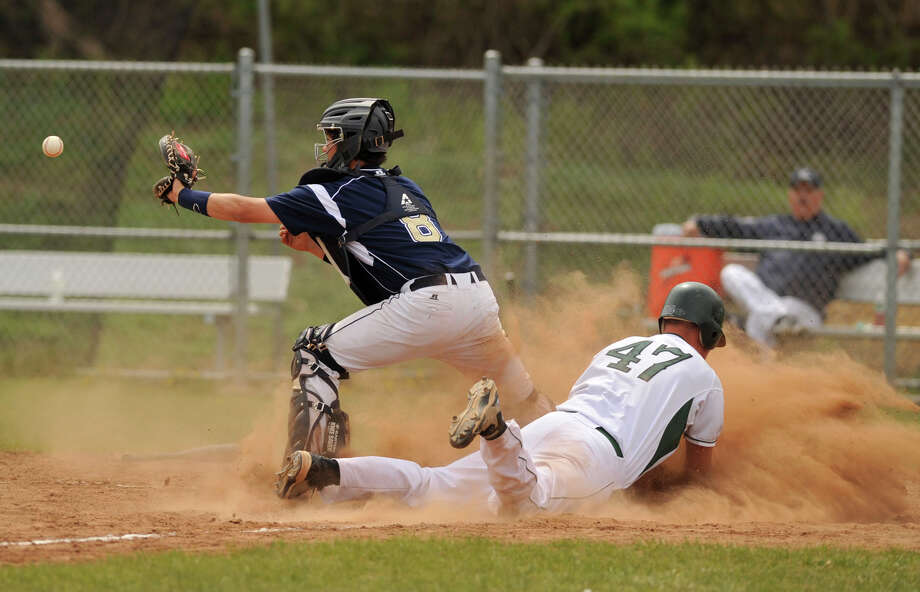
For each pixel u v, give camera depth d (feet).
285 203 65.67
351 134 67.92
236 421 100.78
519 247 120.78
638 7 313.32
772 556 49.24
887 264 114.83
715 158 160.25
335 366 67.67
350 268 67.21
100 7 263.49
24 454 83.30
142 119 165.37
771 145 153.28
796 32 302.66
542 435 61.16
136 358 136.98
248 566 45.75
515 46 312.09
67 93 167.22
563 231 165.78
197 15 309.01
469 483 59.62
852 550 51.21
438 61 313.53
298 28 314.35
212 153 182.29
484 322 68.23
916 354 134.51
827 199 152.05
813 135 151.74
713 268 118.62
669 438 62.18
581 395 63.98
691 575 45.93
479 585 44.01
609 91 164.96
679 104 160.86
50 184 166.91
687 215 162.61
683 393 63.00
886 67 293.43
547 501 58.08
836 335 115.55
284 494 57.31
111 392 116.67
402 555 47.73
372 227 66.39
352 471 57.82
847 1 297.74
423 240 67.31
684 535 53.98
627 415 61.82
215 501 66.85
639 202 163.94
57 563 46.55
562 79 116.26
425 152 178.70
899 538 55.77
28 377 125.90
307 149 186.09
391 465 58.80
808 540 54.19
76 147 166.50
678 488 67.00
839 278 119.44
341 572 45.24
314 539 51.26
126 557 47.24
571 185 166.20
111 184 165.37
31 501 65.10
